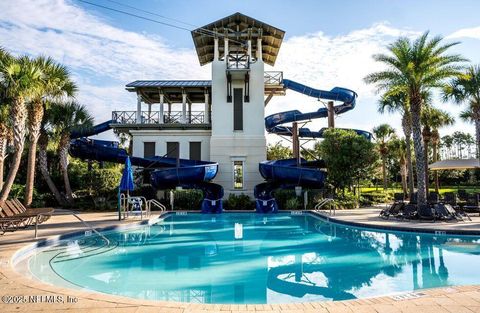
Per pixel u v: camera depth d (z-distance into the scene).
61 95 20.50
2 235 11.59
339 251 10.80
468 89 22.62
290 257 10.05
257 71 29.02
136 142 29.73
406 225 14.45
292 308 4.86
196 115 30.25
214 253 10.66
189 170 24.97
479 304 4.95
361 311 4.73
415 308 4.81
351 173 25.58
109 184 26.05
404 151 41.50
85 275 8.13
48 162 30.45
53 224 15.02
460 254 10.16
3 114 18.56
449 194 19.94
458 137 97.00
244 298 6.54
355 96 31.03
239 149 28.42
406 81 17.77
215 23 29.33
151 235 14.21
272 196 24.84
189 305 4.98
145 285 7.36
